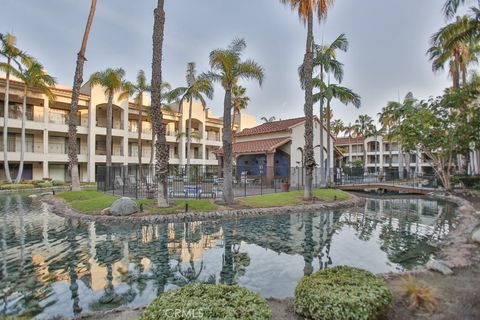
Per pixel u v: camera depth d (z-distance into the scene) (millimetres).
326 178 27000
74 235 9797
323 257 7582
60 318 4367
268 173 25047
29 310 4789
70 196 18000
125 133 36656
